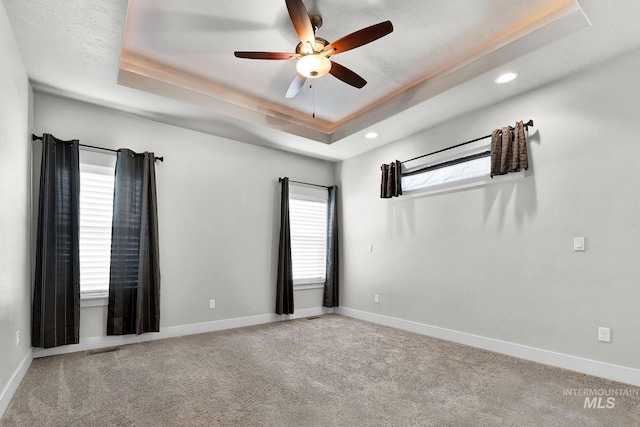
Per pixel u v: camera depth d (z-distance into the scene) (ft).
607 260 9.05
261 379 8.94
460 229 12.67
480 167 12.06
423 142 14.21
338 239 18.26
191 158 14.05
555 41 8.36
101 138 12.01
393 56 10.30
